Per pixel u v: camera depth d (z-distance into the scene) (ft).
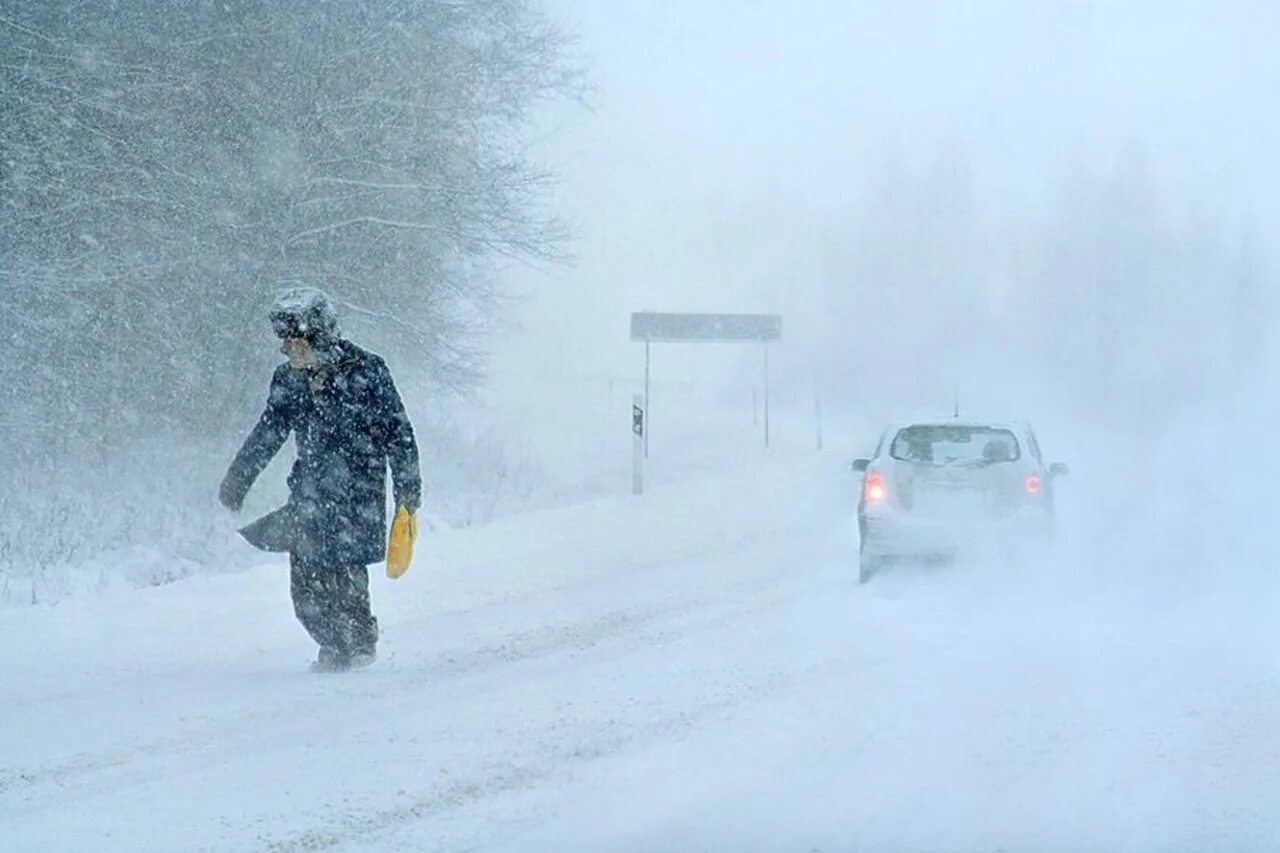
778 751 72.33
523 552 155.53
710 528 179.22
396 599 122.93
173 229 209.67
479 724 77.25
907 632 107.24
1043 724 78.18
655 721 78.28
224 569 161.79
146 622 111.86
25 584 136.56
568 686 87.15
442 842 57.77
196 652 99.76
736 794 64.95
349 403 90.33
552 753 71.41
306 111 220.64
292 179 217.97
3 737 74.54
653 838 58.65
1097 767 69.62
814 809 62.80
